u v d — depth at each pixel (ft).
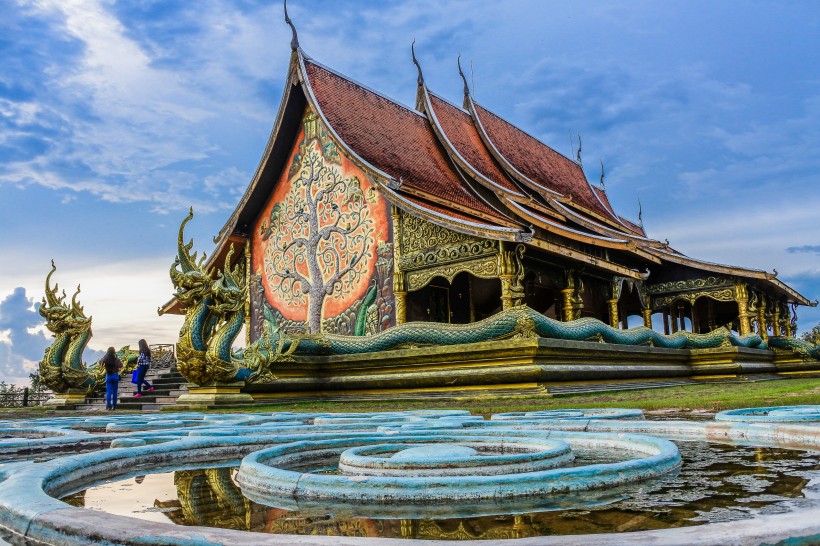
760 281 82.84
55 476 11.55
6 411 49.29
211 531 6.93
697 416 23.53
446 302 67.05
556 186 88.79
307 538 6.48
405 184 57.11
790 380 62.13
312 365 51.31
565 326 46.21
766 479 10.68
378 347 49.29
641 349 57.00
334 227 64.90
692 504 8.86
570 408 28.84
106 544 7.00
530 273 61.00
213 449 16.19
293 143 70.18
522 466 11.59
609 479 10.14
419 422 21.31
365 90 71.97
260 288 71.36
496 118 90.58
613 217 97.09
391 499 9.66
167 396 49.65
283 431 20.53
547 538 6.10
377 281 60.44
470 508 9.11
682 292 84.89
